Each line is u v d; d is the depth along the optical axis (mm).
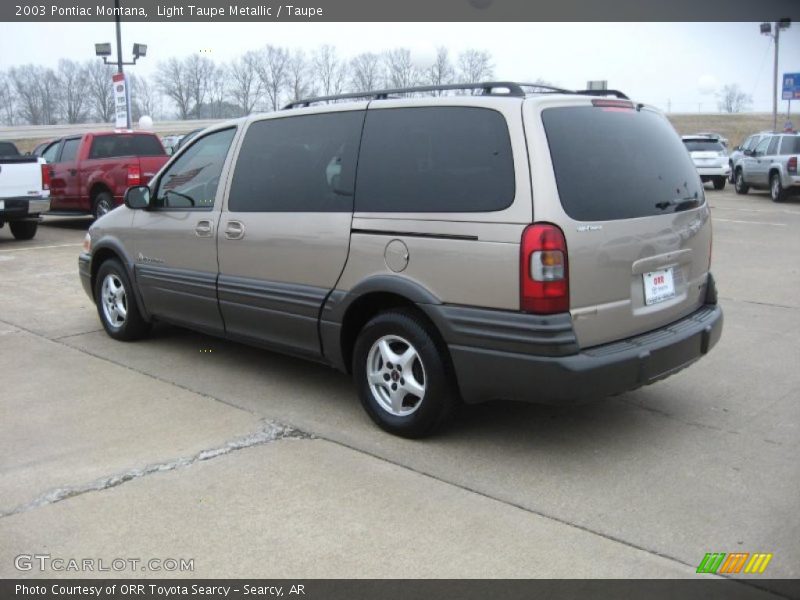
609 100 4328
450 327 4062
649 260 4215
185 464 4098
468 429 4609
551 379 3809
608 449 4320
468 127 4105
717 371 5762
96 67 54406
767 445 4387
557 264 3764
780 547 3291
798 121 74438
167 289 5891
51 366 5914
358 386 4637
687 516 3557
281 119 5098
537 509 3617
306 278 4809
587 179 3965
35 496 3732
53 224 16578
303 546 3287
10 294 8719
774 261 10648
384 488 3826
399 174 4352
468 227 3982
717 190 24781
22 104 54812
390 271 4332
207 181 5555
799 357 6109
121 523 3475
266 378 5605
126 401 5105
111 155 14492
